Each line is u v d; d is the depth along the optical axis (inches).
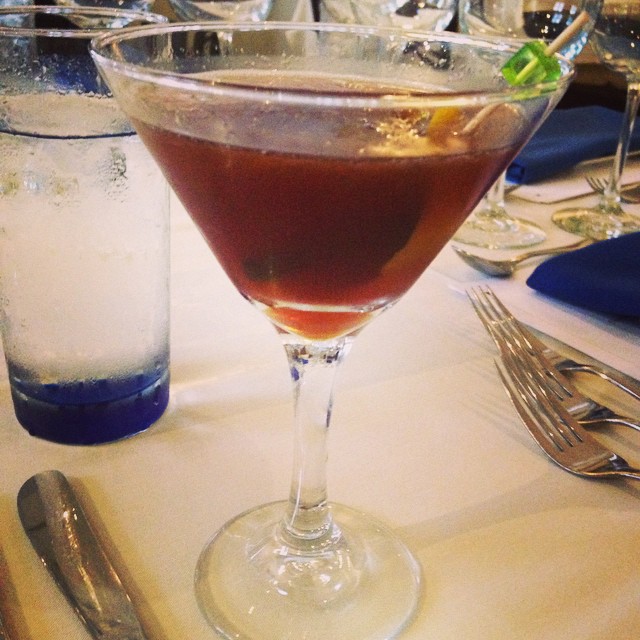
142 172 12.5
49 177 12.0
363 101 8.7
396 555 11.8
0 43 11.9
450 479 13.3
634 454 13.9
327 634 10.7
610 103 44.5
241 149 8.8
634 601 11.1
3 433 13.8
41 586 10.8
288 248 9.8
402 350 16.8
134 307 13.1
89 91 12.3
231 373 15.8
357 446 14.0
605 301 17.1
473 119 9.1
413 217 9.5
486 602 11.1
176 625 10.6
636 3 22.2
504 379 15.2
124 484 12.8
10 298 12.7
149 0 21.9
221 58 12.9
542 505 12.8
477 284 19.4
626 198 26.2
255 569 11.5
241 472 13.3
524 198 25.7
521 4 21.4
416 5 22.6
